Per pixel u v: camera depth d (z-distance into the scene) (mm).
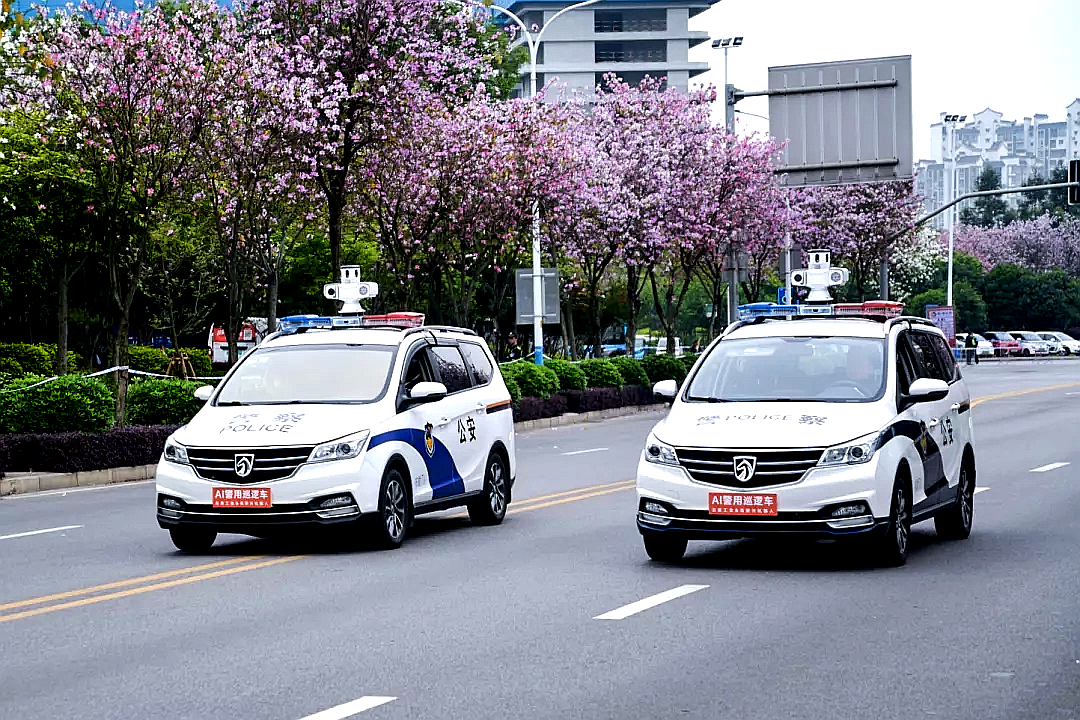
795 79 39594
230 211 30891
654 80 44000
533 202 36125
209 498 13062
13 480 21453
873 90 38875
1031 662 8109
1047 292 108312
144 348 48656
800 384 12516
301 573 12094
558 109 37750
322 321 16250
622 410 40000
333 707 7230
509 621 9625
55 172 33562
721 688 7543
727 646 8664
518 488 19609
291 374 14414
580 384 38281
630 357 43094
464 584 11305
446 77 32656
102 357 53188
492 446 15898
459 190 33875
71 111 27781
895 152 38719
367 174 31906
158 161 27391
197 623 9781
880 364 12562
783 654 8398
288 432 13180
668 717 6938
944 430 13328
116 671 8250
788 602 10219
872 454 11469
